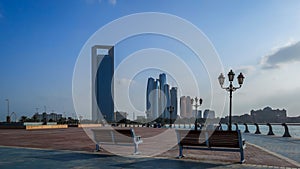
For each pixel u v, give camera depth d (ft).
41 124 149.38
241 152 29.71
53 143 50.96
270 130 77.10
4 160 31.19
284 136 69.41
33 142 53.26
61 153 36.47
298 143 51.19
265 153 36.91
